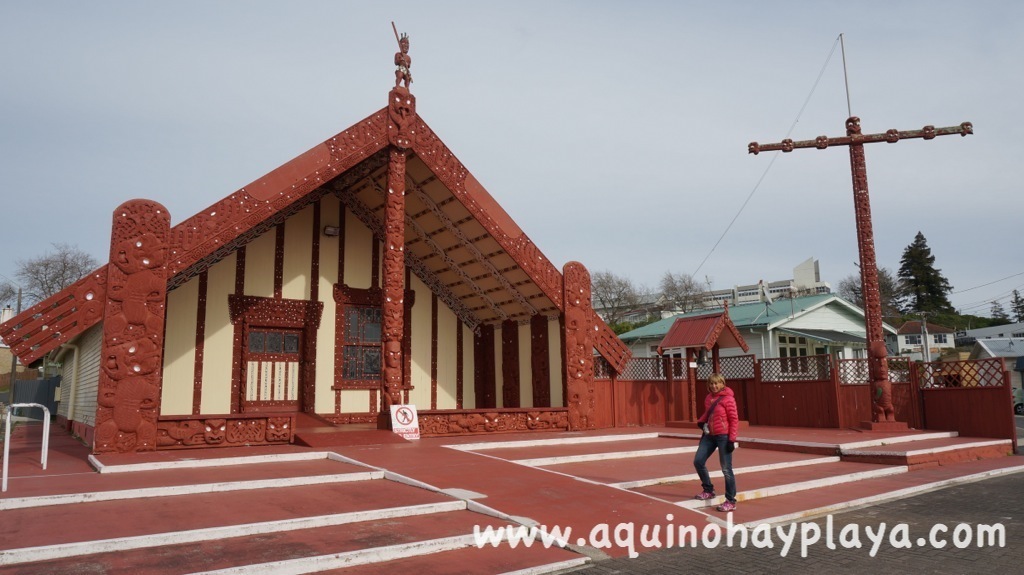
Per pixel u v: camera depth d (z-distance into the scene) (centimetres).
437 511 714
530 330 1761
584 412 1606
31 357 970
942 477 1087
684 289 6888
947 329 6153
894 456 1173
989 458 1362
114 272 1038
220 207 1159
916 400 1692
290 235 1602
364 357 1675
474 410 1415
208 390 1438
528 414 1512
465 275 1762
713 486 889
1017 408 3669
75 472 864
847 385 1731
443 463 952
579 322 1645
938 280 7525
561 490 814
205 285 1468
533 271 1586
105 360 1010
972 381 1584
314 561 525
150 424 1030
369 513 671
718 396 816
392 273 1327
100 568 491
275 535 602
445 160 1466
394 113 1388
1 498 659
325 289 1628
